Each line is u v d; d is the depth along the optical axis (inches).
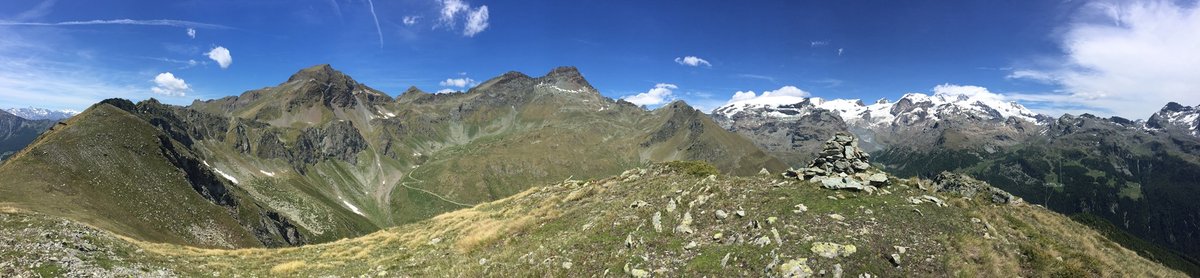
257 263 1537.9
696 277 966.4
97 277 1164.5
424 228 2087.8
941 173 1847.9
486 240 1493.6
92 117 6574.8
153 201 5201.8
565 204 1875.0
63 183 4530.0
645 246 1125.7
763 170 1692.9
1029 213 1389.0
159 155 6530.5
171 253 1574.8
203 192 6727.4
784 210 1224.8
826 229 1093.1
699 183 1615.4
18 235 1331.2
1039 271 1002.7
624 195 1785.2
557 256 1158.3
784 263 949.8
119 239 1626.5
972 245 1043.9
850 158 1582.2
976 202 1362.0
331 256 1652.3
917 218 1168.2
